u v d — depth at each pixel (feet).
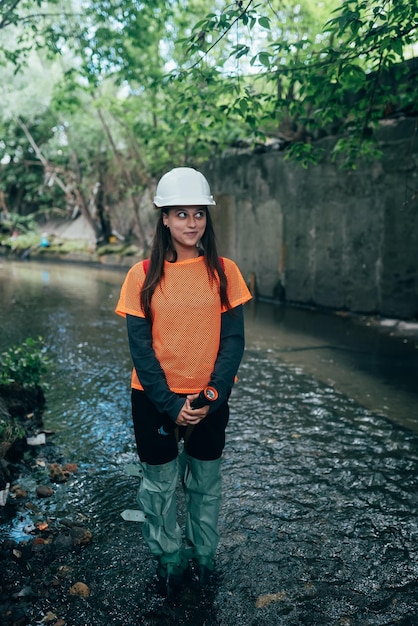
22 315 27.73
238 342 6.41
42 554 7.76
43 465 10.65
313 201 28.04
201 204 5.98
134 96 40.04
